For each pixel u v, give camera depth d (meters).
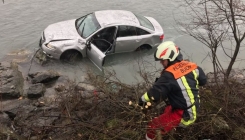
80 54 9.01
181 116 3.94
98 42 9.07
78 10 12.51
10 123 5.57
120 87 5.64
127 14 9.92
